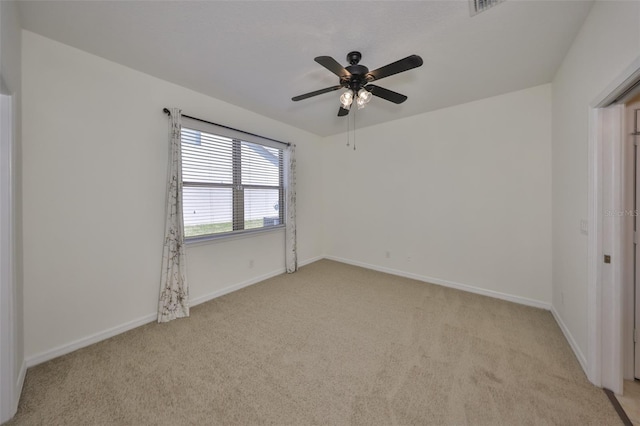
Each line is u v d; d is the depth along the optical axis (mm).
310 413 1409
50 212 1869
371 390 1575
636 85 1262
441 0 1482
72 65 1943
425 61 2131
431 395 1531
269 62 2164
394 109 3277
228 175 3105
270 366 1796
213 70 2301
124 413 1406
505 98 2820
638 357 1579
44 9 1545
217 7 1543
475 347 2010
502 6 1525
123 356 1905
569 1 1494
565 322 2168
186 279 2580
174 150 2463
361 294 3105
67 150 1937
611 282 1550
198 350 1984
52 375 1693
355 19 1639
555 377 1669
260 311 2654
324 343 2076
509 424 1337
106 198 2152
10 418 1364
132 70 2271
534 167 2693
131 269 2318
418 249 3605
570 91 1971
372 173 4047
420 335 2188
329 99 2961
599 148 1556
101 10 1557
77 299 2012
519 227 2811
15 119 1474
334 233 4621
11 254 1376
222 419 1371
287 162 3840
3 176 1359
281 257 3922
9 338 1363
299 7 1541
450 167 3258
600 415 1380
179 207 2510
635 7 1142
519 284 2832
